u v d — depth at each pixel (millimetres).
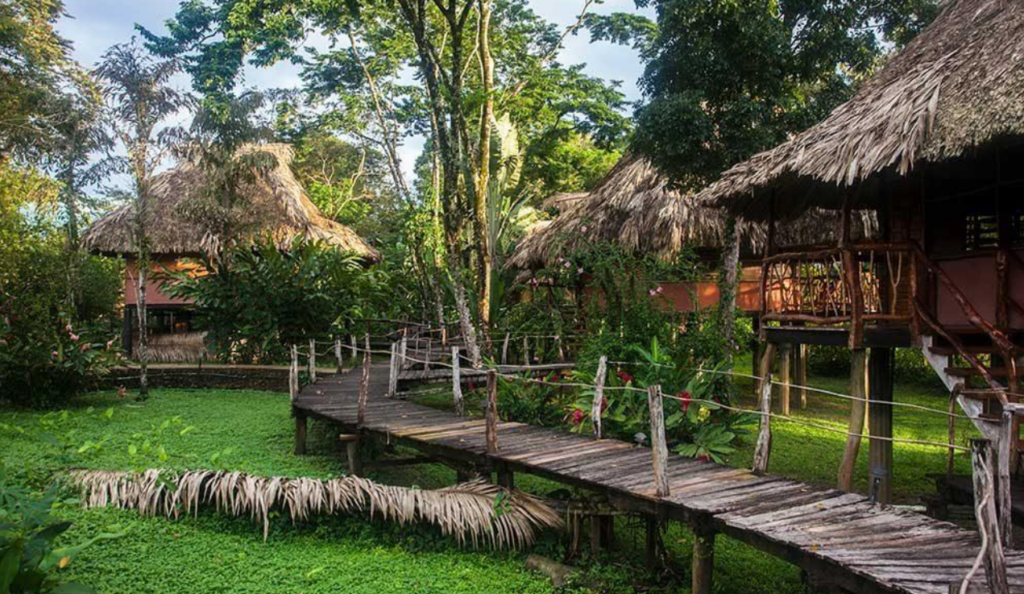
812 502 4418
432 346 12828
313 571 4801
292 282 13781
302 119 21328
